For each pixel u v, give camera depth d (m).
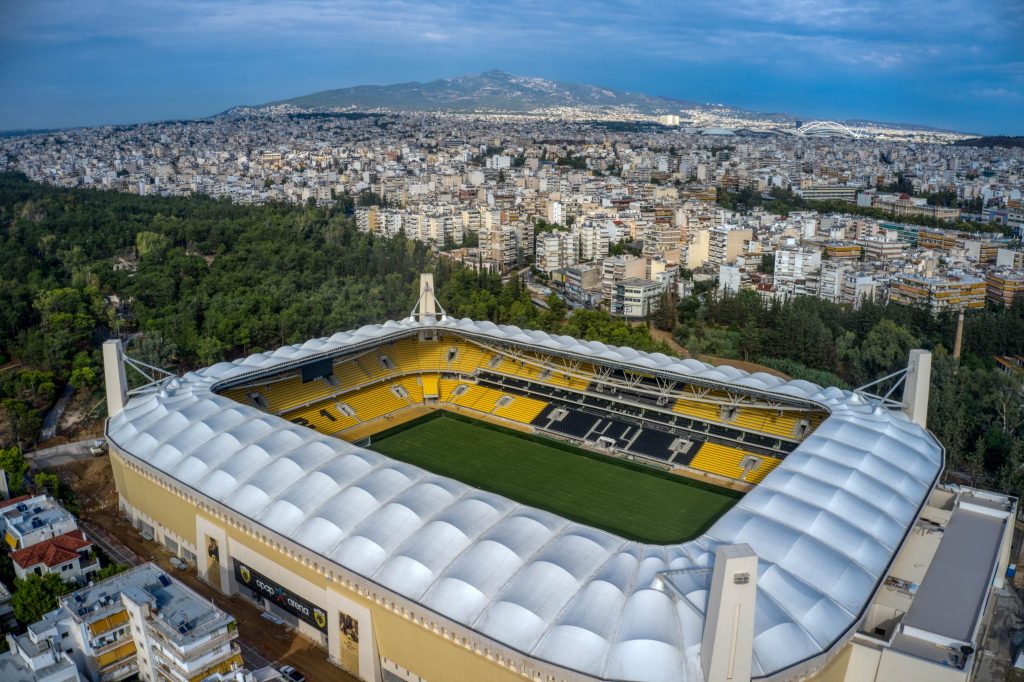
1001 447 169.00
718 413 171.25
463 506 109.50
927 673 91.50
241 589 122.69
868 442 131.25
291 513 113.00
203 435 135.12
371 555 102.94
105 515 147.25
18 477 148.62
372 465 122.56
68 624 95.38
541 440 178.38
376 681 103.62
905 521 113.62
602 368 189.75
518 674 87.88
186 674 87.88
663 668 82.25
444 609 93.44
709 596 81.56
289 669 105.12
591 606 89.62
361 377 196.00
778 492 114.81
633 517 144.25
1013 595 124.25
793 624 88.56
